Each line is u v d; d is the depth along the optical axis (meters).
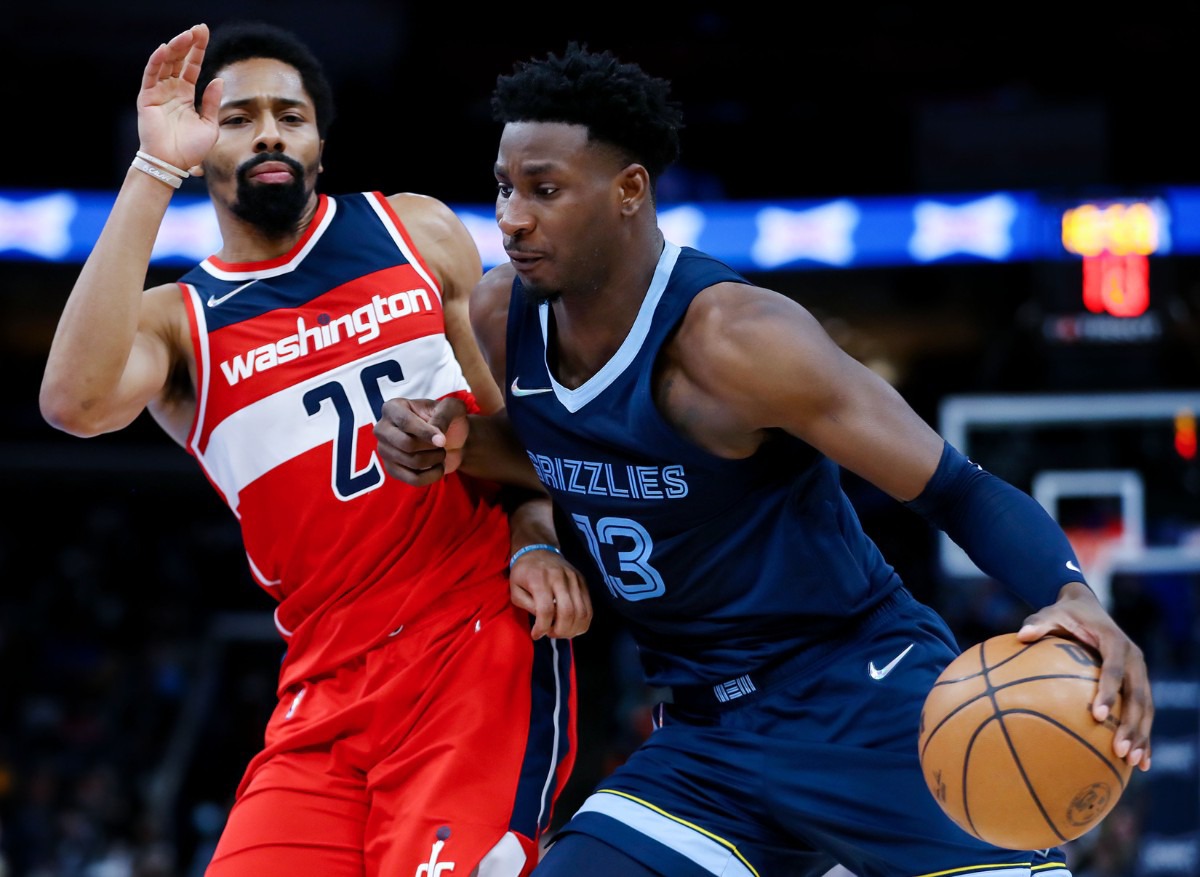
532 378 3.46
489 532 3.90
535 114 3.20
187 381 3.90
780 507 3.41
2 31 16.97
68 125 18.25
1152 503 13.47
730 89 17.83
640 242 3.29
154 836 13.67
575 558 3.80
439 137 17.75
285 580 3.87
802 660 3.51
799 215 15.55
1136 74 17.53
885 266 18.62
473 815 3.56
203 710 16.44
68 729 16.39
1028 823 2.96
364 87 17.34
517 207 3.21
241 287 3.85
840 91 17.80
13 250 15.45
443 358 3.91
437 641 3.72
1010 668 3.00
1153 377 12.80
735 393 3.19
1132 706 2.92
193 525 21.59
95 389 3.53
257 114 3.78
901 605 3.62
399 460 3.49
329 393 3.79
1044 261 12.91
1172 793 10.88
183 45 3.57
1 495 21.45
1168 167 18.31
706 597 3.49
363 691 3.71
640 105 3.21
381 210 4.00
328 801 3.69
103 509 21.52
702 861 3.45
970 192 16.58
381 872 3.56
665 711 3.75
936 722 3.05
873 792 3.40
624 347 3.30
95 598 19.19
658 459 3.32
